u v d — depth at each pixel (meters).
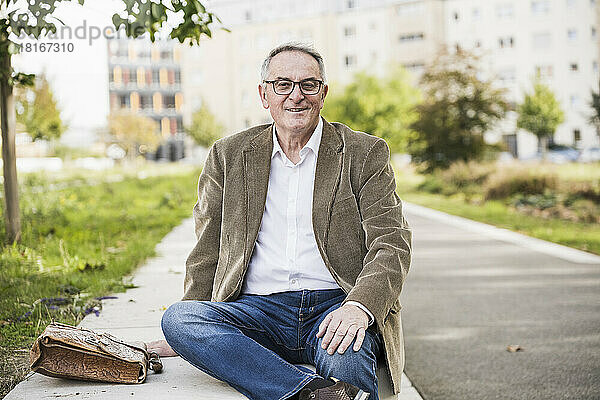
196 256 3.47
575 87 59.16
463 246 11.96
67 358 3.13
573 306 6.97
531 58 60.84
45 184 16.27
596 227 15.05
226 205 3.37
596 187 20.95
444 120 30.86
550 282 8.38
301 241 3.29
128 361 3.14
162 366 3.34
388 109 44.97
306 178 3.32
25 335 4.70
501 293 7.70
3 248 8.48
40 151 49.28
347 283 3.22
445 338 5.73
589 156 47.62
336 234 3.23
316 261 3.28
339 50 72.31
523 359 5.08
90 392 3.05
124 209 16.19
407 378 4.57
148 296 6.00
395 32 68.81
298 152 3.34
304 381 2.78
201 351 2.96
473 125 30.61
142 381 3.16
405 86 46.84
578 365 4.91
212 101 79.56
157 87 88.25
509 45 61.62
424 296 7.57
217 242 3.48
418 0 67.06
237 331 3.01
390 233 3.18
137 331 4.64
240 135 3.46
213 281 3.46
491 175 25.75
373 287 2.98
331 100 46.06
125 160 69.00
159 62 88.19
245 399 2.94
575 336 5.75
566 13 59.53
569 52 59.59
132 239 10.38
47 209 12.72
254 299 3.27
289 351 3.25
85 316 5.21
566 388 4.39
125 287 6.41
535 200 20.33
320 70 3.31
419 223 16.41
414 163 31.62
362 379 2.84
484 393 4.32
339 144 3.32
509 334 5.84
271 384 2.83
